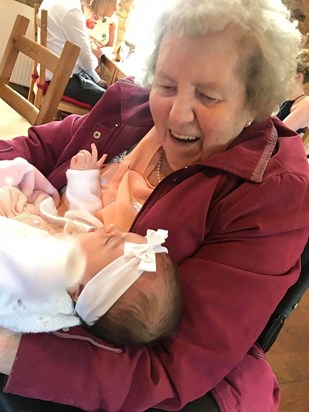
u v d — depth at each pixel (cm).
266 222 82
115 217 101
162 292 75
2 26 355
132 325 74
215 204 88
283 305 96
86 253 77
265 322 82
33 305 70
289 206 84
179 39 82
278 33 82
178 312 78
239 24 79
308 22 336
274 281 81
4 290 68
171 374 75
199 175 92
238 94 85
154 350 79
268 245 82
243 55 81
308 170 90
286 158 91
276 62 82
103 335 76
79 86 317
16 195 104
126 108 116
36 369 67
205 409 78
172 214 89
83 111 323
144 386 72
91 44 366
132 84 118
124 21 394
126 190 103
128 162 109
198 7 79
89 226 100
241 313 79
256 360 92
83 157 112
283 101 91
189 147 93
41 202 108
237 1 79
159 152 107
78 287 75
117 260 75
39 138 129
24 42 182
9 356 68
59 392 68
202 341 77
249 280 80
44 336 71
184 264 87
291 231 85
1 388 74
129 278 74
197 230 87
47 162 130
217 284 80
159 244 78
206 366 77
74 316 75
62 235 93
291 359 204
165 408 75
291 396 183
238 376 85
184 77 83
